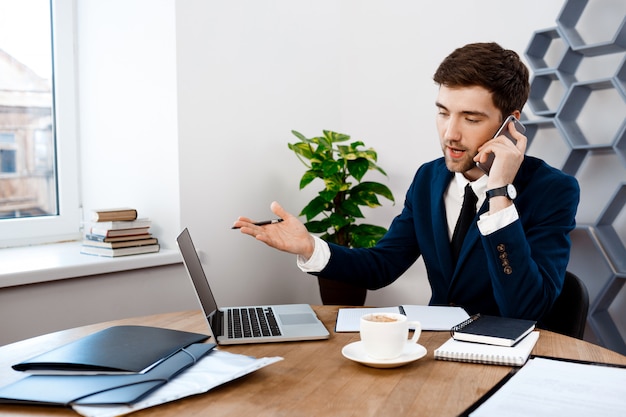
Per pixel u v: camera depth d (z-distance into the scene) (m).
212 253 2.48
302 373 1.02
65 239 2.56
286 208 2.84
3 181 2.38
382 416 0.83
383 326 1.02
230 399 0.90
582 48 2.27
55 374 0.94
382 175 3.04
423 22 2.86
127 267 2.13
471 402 0.88
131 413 0.84
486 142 1.46
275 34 2.74
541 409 0.83
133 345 1.03
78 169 2.62
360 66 3.08
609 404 0.84
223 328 1.29
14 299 1.87
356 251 1.65
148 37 2.37
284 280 2.85
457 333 1.15
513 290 1.35
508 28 2.61
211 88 2.44
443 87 1.47
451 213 1.67
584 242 2.44
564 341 1.21
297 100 2.88
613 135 2.36
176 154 2.32
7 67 2.38
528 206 1.52
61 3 2.52
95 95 2.56
